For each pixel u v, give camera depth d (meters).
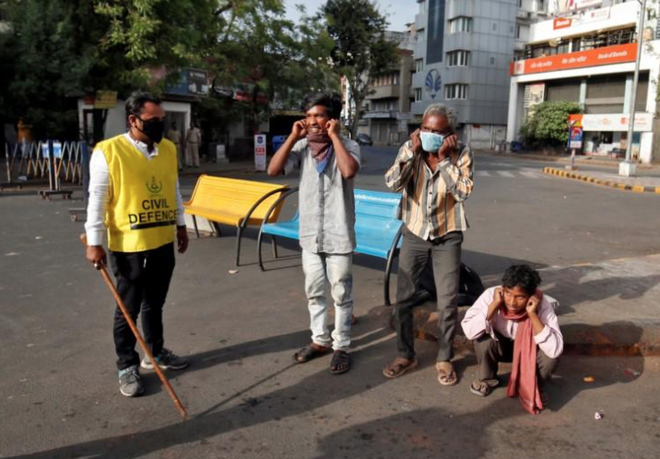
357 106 38.06
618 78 34.25
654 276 5.63
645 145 31.78
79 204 10.70
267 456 2.80
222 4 22.94
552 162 31.69
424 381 3.64
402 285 3.66
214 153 23.81
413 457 2.81
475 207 11.66
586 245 7.99
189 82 20.70
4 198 11.41
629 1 34.00
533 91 40.72
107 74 14.03
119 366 3.44
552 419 3.19
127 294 3.39
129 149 3.32
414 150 3.43
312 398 3.40
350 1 35.28
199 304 5.05
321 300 3.89
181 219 3.74
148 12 13.06
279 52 24.67
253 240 7.76
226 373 3.71
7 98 13.79
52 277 5.82
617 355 4.00
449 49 47.41
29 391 3.42
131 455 2.79
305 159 3.75
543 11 49.81
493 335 3.43
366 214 5.99
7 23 14.11
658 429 3.09
